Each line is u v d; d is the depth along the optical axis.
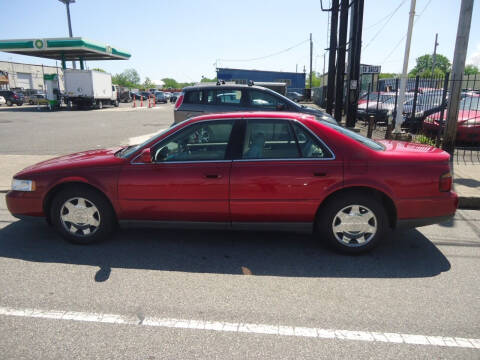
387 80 22.47
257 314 3.01
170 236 4.74
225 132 4.17
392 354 2.54
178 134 4.21
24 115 25.03
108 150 5.01
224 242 4.55
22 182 4.38
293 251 4.28
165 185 4.10
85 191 4.26
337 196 4.00
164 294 3.33
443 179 3.95
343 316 2.98
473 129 10.14
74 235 4.40
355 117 14.12
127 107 38.19
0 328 2.82
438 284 3.52
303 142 4.06
